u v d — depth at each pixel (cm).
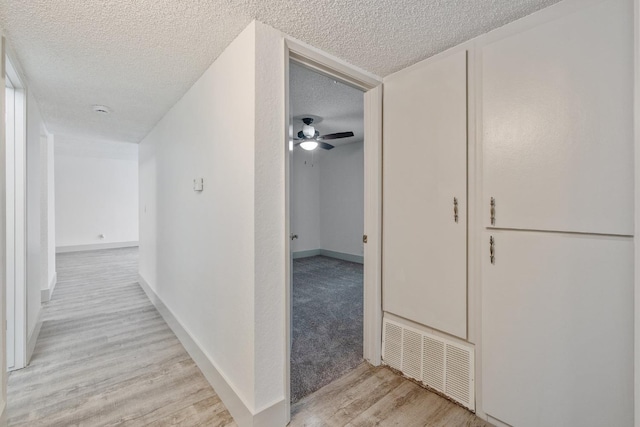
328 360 210
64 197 673
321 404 164
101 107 261
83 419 154
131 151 533
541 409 132
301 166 610
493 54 145
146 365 205
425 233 176
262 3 126
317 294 361
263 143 142
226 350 166
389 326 199
